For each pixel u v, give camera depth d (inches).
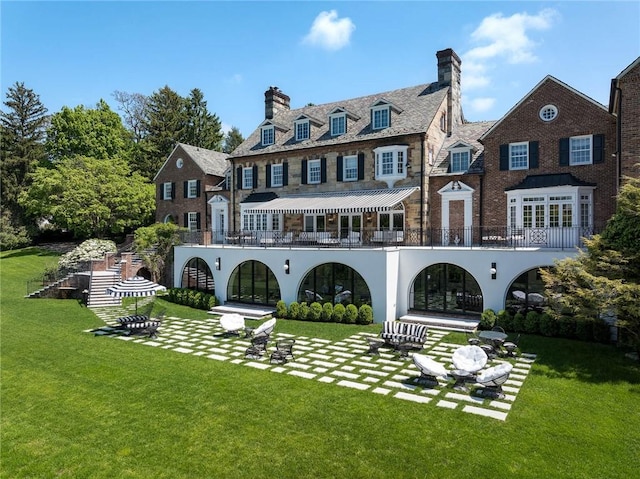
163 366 812.0
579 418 571.5
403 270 1227.2
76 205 2284.7
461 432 532.1
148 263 1802.4
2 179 2881.4
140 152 3157.0
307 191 1704.0
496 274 1086.4
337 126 1675.7
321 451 490.3
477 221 1369.3
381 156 1514.5
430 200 1460.4
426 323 1128.8
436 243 1428.4
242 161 1909.4
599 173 1176.8
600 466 455.5
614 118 1154.7
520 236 1188.5
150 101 3666.3
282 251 1328.7
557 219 1203.9
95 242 2015.3
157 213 2347.4
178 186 2258.9
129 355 889.5
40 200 2486.5
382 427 546.9
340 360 841.5
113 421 575.8
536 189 1219.2
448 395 655.1
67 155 2984.7
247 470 453.7
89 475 448.8
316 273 1316.4
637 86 940.6
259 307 1390.3
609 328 916.6
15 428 560.1
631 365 775.1
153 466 465.1
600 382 704.4
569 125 1220.5
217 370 784.9
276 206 1563.7
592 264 821.9
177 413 597.3
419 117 1515.7
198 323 1223.5
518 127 1301.7
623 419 568.7
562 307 871.7
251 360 848.9
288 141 1817.2
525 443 503.8
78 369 797.9
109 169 2511.1
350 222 1593.3
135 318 1121.4
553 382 706.8
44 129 3203.7
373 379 729.0
